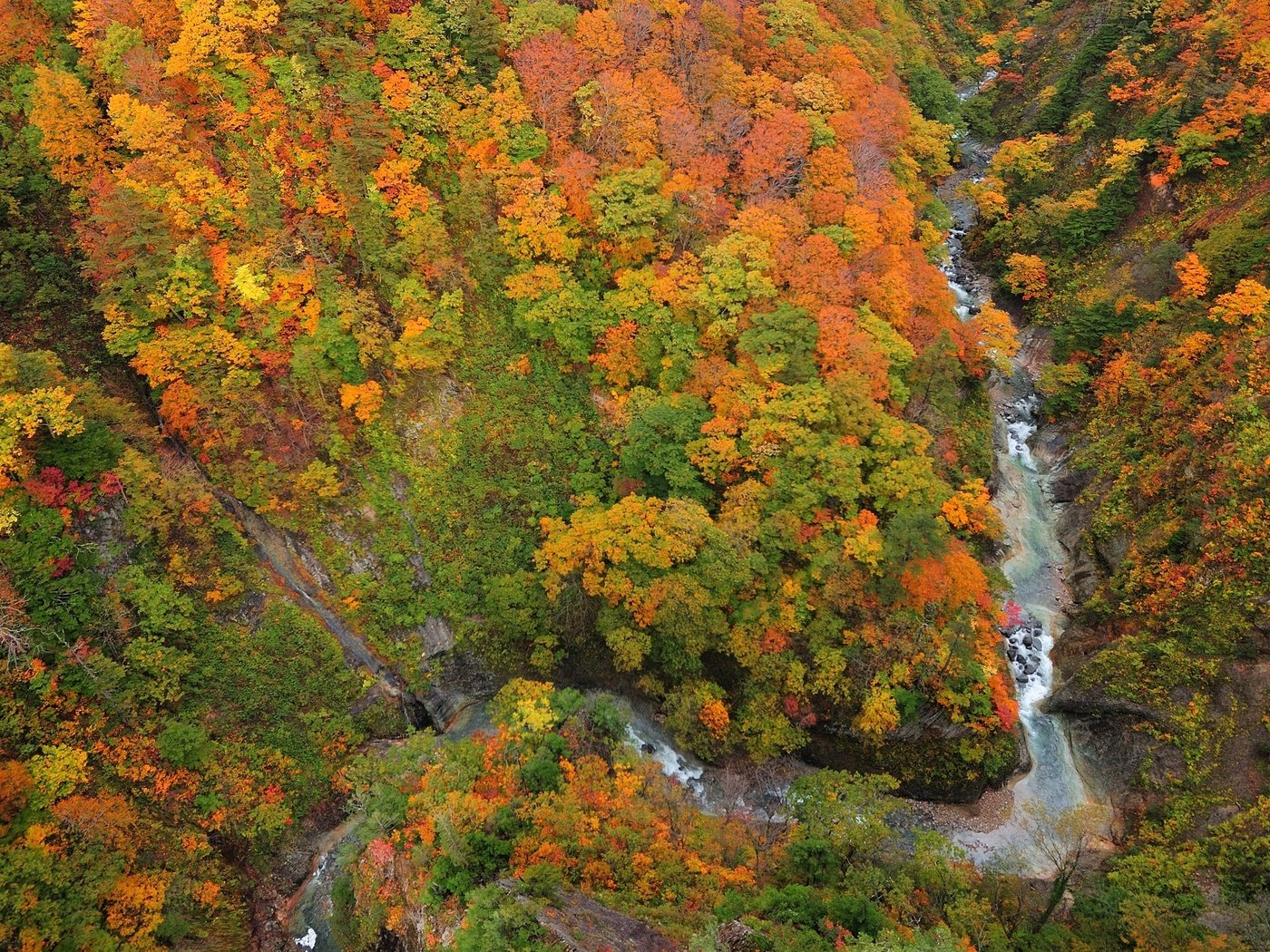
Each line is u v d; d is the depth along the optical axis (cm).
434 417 4806
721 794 4278
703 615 4134
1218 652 4203
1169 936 3300
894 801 3778
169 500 4044
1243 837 3709
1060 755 4591
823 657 4141
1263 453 4397
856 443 4412
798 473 4359
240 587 4206
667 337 4828
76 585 3725
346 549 4541
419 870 3297
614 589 4244
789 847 3462
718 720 4188
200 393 4306
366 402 4559
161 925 3447
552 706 3950
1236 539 4316
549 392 5000
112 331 4169
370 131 4638
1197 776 4041
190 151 4444
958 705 4319
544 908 2892
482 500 4744
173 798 3772
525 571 4609
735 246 4769
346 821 4169
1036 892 3853
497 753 3709
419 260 4766
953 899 3366
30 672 3503
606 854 3256
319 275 4516
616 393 4934
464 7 4997
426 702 4588
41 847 3225
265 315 4428
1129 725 4384
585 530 4362
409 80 4875
